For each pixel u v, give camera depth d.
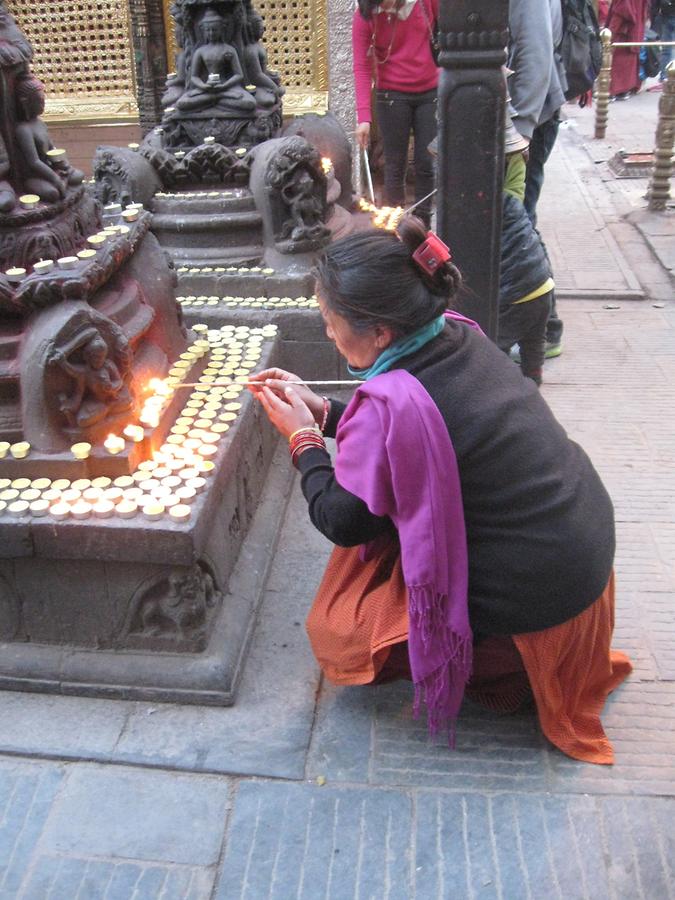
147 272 2.52
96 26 5.86
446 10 2.40
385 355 1.73
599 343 4.18
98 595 2.05
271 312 3.30
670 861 1.73
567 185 6.87
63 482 2.06
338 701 2.11
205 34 3.93
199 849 1.76
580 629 1.84
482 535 1.76
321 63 5.66
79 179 2.34
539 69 3.67
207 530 2.03
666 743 1.99
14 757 1.97
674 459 3.17
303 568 2.54
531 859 1.74
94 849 1.77
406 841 1.77
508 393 1.76
